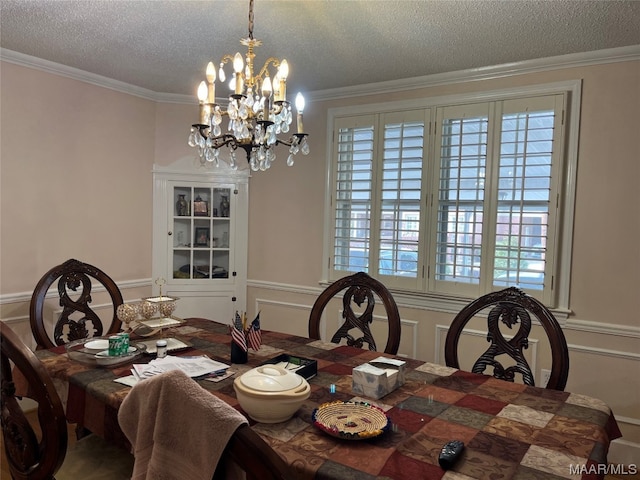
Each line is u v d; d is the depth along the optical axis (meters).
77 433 2.37
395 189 3.20
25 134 2.87
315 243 3.58
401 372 1.71
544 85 2.68
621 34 2.27
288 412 1.34
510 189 2.80
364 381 1.59
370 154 3.30
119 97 3.38
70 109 3.09
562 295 2.68
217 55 2.72
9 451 1.44
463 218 2.97
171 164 3.70
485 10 2.04
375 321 3.31
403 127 3.16
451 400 1.57
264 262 3.85
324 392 1.61
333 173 3.46
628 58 2.45
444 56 2.65
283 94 1.78
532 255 2.76
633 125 2.46
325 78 3.11
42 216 2.98
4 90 2.75
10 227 2.83
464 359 2.99
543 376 2.73
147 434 0.96
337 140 3.43
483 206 2.89
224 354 2.00
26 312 2.91
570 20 2.12
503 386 1.72
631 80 2.46
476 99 2.90
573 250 2.64
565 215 2.65
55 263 3.07
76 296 3.16
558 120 2.64
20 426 1.38
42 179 2.97
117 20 2.24
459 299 2.98
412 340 3.18
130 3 2.05
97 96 3.24
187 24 2.27
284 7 2.05
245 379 1.38
